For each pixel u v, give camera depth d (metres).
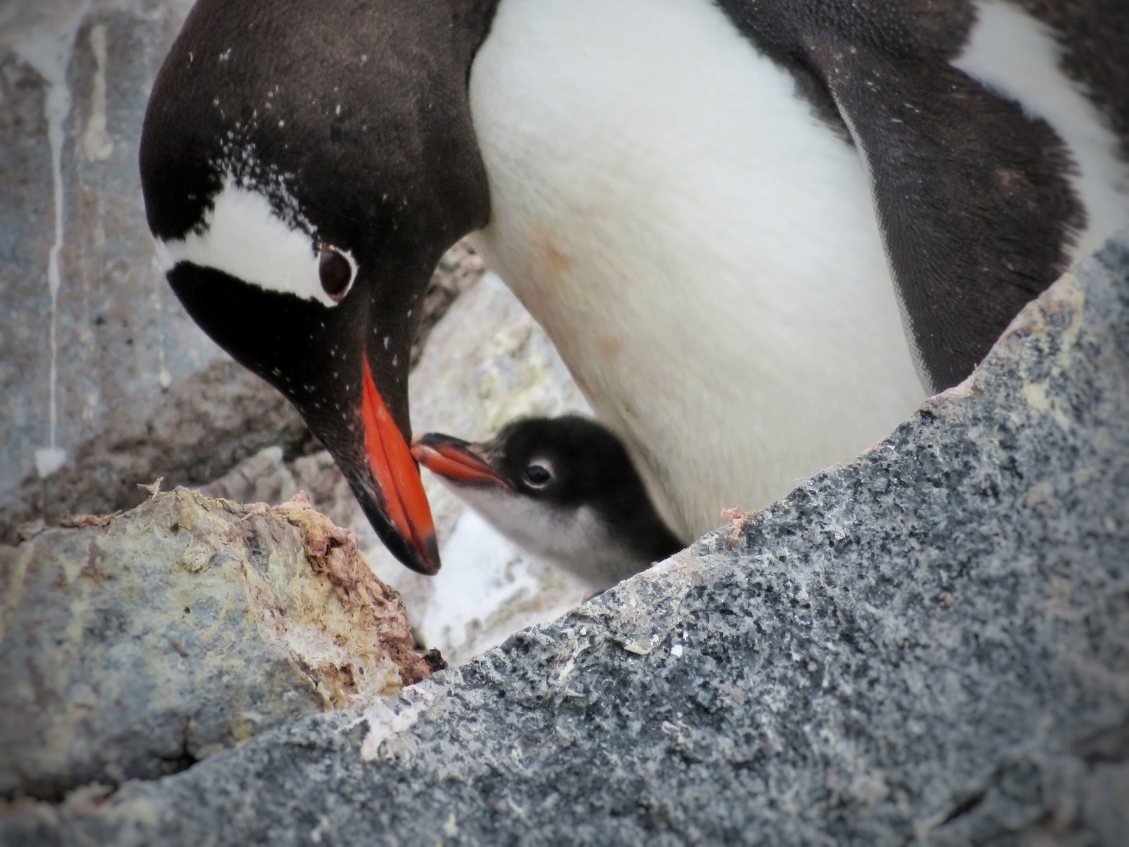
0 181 7.41
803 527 3.30
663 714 3.10
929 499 3.20
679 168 4.13
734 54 4.13
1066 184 3.75
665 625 3.25
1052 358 3.21
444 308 7.79
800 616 3.16
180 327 7.19
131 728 3.23
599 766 3.02
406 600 6.71
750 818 2.85
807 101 4.09
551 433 5.89
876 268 4.06
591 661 3.23
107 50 7.75
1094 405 3.11
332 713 3.12
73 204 7.40
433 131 4.45
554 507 5.89
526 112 4.31
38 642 3.28
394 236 4.55
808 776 2.88
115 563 3.47
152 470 7.09
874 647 3.03
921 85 3.85
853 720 2.92
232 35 4.22
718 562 3.32
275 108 4.19
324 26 4.29
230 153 4.14
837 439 4.23
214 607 3.48
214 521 3.72
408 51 4.38
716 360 4.27
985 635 2.93
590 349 4.69
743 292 4.14
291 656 3.48
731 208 4.11
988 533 3.08
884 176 3.79
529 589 6.62
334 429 4.70
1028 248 3.72
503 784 3.01
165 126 4.18
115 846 2.76
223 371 7.11
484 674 3.25
